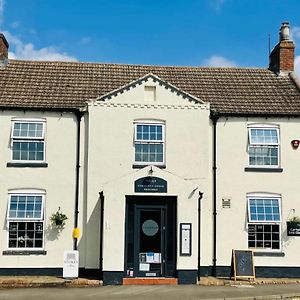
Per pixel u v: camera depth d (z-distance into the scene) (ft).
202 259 59.52
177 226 56.18
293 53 72.54
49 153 60.39
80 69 70.69
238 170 62.08
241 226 61.16
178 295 47.62
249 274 56.75
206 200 60.18
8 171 59.57
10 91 62.95
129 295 47.65
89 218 59.11
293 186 62.18
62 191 59.98
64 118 61.16
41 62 71.10
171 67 73.46
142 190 56.34
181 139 60.85
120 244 55.16
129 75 70.33
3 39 69.05
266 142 62.49
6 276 57.41
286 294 48.47
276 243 61.16
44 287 52.90
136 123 60.75
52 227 59.16
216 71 73.20
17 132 60.29
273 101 65.36
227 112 62.39
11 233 58.70
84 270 58.59
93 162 59.82
